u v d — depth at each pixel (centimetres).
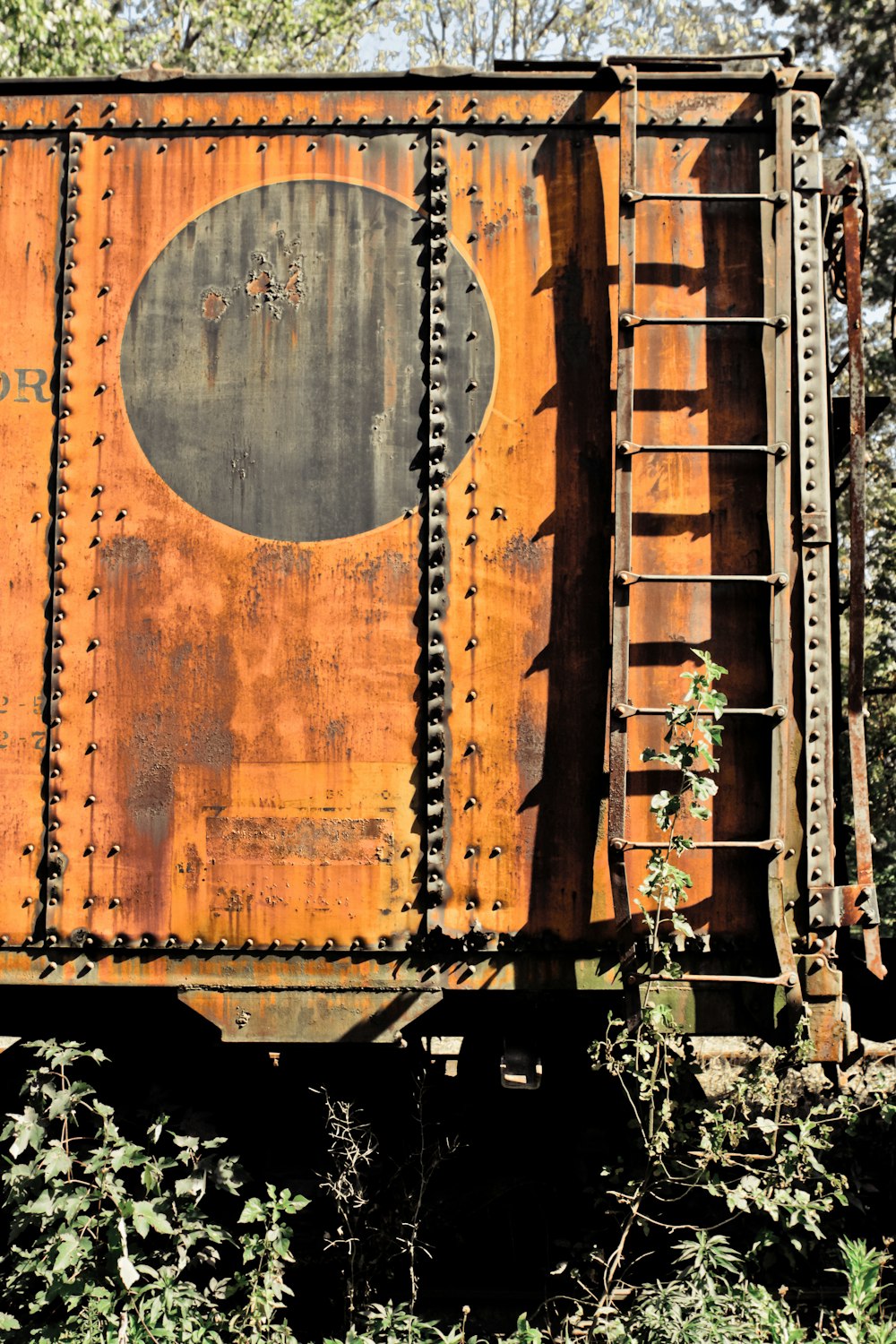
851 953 521
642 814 367
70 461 387
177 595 382
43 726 381
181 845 375
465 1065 459
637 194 369
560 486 378
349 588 379
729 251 381
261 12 1545
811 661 371
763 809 367
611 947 366
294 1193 441
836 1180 380
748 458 377
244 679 378
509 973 367
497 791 371
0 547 387
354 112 391
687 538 375
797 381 380
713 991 365
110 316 391
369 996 369
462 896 369
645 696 370
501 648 375
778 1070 384
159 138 395
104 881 375
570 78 384
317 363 386
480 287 384
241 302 389
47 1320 370
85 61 1141
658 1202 425
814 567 375
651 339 379
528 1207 444
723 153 384
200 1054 444
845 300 401
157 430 387
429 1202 434
